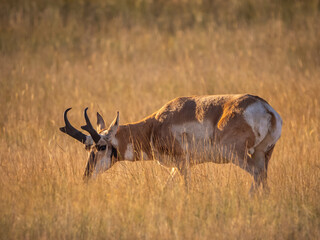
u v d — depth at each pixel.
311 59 50.84
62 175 23.58
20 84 44.47
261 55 53.88
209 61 53.00
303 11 67.06
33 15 71.12
